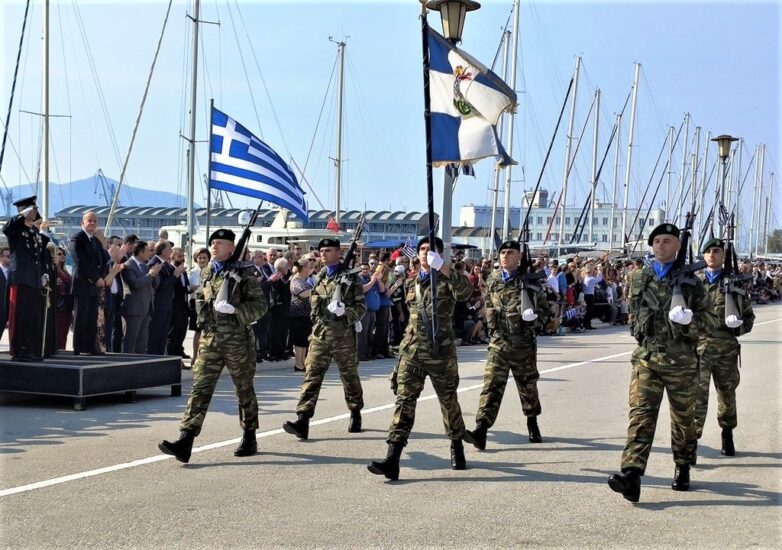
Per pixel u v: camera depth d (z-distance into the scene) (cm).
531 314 870
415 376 753
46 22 2295
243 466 780
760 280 4691
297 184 2248
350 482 732
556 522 628
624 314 2878
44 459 787
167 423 966
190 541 575
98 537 580
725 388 852
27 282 1082
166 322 1348
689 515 650
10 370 1058
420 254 773
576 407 1128
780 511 663
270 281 1516
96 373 1045
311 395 905
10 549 555
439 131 996
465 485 727
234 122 2145
